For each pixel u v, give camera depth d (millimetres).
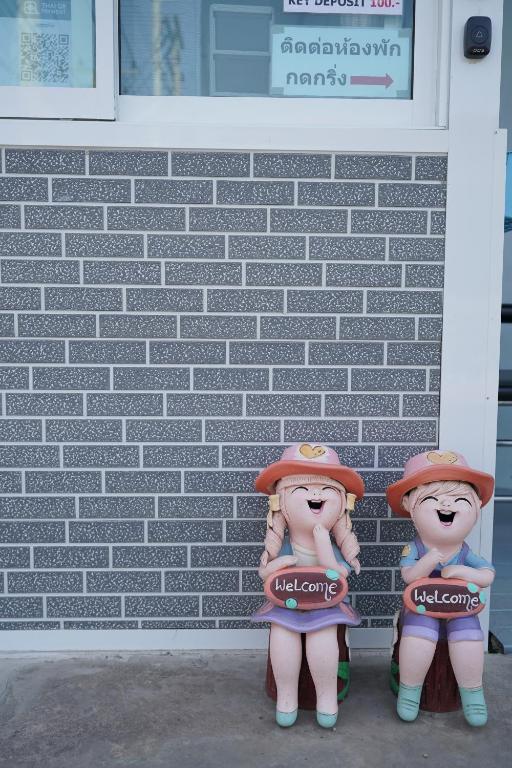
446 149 3145
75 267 3172
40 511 3273
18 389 3219
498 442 3822
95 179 3137
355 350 3240
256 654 3326
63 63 3143
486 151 3152
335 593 2773
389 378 3256
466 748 2684
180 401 3240
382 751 2662
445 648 2852
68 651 3326
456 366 3244
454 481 2840
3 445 3238
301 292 3209
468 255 3199
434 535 2801
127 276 3184
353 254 3197
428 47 3211
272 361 3234
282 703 2787
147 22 3199
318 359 3236
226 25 3223
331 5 3221
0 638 3316
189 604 3326
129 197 3148
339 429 3271
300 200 3168
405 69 3262
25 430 3234
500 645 3367
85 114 3135
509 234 5320
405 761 2607
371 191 3168
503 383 3977
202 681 3102
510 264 5336
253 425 3258
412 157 3158
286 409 3258
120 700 2957
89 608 3320
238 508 3289
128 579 3312
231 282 3197
